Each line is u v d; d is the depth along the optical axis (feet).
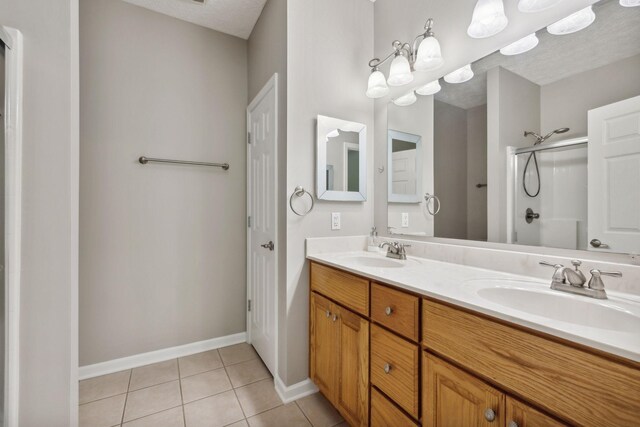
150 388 5.53
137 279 6.39
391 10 5.91
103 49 6.02
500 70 4.10
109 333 6.11
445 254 4.70
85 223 5.88
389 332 3.51
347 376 4.24
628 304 2.57
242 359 6.66
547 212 3.61
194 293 7.01
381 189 6.16
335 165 5.65
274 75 5.56
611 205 3.08
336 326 4.52
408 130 5.56
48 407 3.52
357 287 4.07
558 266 3.10
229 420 4.68
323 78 5.62
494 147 4.19
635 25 2.96
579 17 3.34
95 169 5.96
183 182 6.88
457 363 2.72
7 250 3.22
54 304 3.55
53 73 3.55
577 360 1.92
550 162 3.59
